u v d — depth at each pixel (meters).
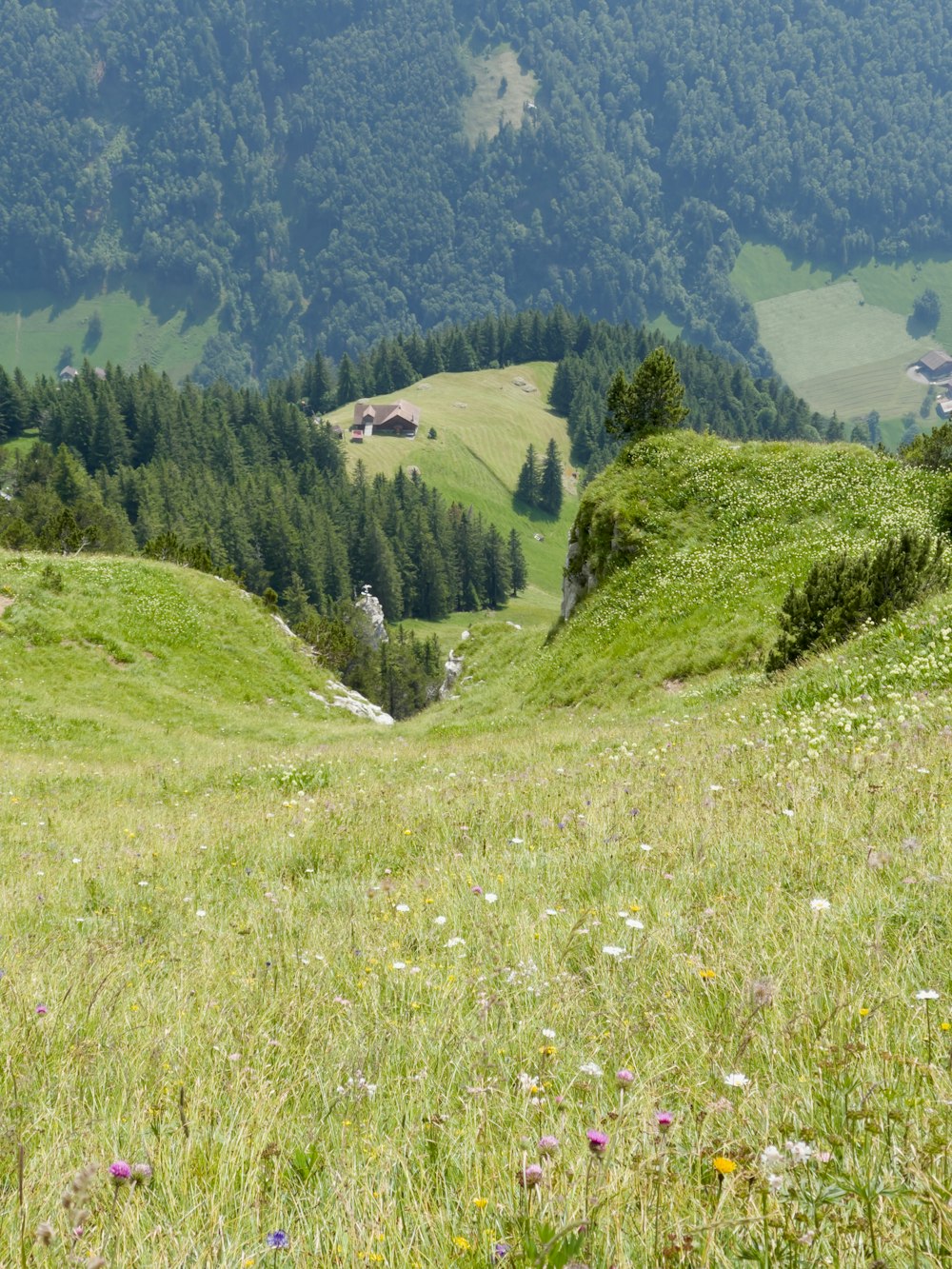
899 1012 3.79
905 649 16.08
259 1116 3.55
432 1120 3.36
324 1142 3.40
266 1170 3.21
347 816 12.36
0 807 16.30
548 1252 2.18
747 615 28.77
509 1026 4.41
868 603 20.45
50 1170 3.19
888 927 4.84
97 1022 4.98
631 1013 4.36
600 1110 3.33
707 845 7.21
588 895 6.66
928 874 5.47
